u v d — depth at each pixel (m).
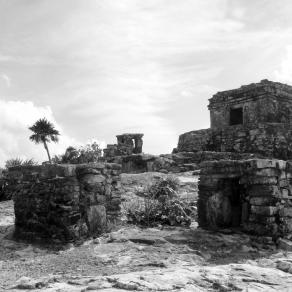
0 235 11.70
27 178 11.57
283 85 27.88
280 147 24.64
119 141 32.00
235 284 6.42
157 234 10.41
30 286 6.44
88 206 10.77
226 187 11.37
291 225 10.38
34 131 40.16
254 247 9.62
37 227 11.01
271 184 10.22
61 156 28.23
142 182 18.58
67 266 8.15
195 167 23.86
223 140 27.33
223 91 29.50
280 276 7.10
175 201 12.98
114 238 10.09
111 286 6.19
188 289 6.04
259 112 27.02
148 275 6.72
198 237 10.13
